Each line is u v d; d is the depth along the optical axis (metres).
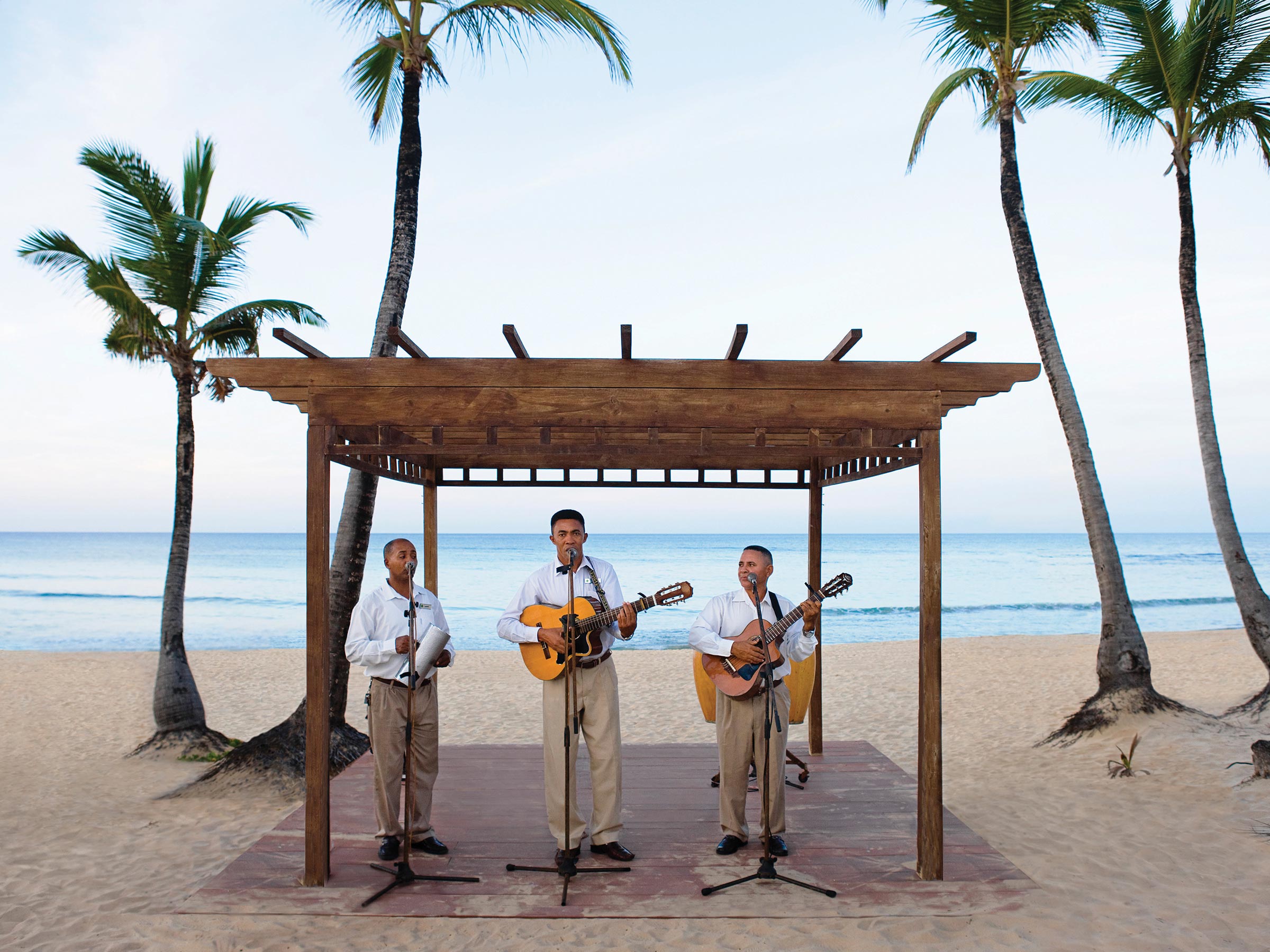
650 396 4.41
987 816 7.14
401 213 8.76
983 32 9.78
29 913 4.88
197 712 11.07
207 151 10.63
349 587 8.52
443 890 4.24
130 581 48.22
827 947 3.76
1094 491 10.06
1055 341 10.06
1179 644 19.44
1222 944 4.18
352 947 3.76
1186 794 7.52
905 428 4.41
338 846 4.79
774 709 4.57
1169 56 9.73
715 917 3.96
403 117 8.84
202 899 4.16
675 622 31.19
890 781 5.99
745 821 4.84
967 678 15.41
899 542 85.56
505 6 8.66
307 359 4.37
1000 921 4.00
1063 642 21.05
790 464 6.95
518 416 4.39
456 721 12.38
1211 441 10.19
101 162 9.59
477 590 43.78
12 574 52.16
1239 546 10.05
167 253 9.96
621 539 90.69
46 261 10.09
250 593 42.25
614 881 4.33
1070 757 9.14
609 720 4.54
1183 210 10.22
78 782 9.37
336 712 8.55
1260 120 9.96
